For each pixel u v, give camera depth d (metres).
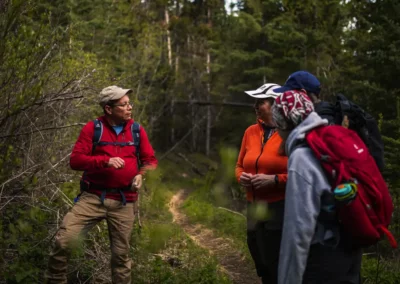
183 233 8.34
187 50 31.33
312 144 2.89
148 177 4.34
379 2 12.15
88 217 4.31
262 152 4.20
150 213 8.27
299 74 3.60
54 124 5.20
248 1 24.88
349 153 2.84
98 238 5.45
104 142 4.34
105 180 4.32
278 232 4.06
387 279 5.79
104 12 16.55
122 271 4.46
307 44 18.05
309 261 2.98
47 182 5.16
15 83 4.51
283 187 4.01
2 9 4.18
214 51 28.69
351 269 3.07
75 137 5.95
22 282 4.23
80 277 4.93
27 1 4.24
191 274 5.53
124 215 4.39
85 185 4.36
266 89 4.27
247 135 4.44
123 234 4.40
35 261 4.58
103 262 5.10
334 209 2.90
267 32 22.23
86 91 5.66
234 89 26.23
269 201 4.07
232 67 28.11
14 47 4.04
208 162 25.98
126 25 20.17
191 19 33.50
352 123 3.19
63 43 5.64
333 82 15.47
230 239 8.71
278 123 3.11
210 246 8.36
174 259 6.23
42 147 5.02
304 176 2.85
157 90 24.78
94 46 13.61
